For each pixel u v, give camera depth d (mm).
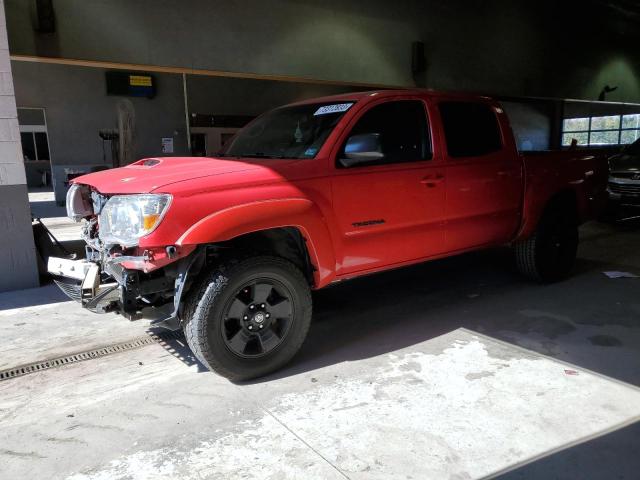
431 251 4238
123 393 3258
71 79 17109
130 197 3049
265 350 3350
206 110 19359
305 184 3416
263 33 8992
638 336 3936
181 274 3072
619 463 2416
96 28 7457
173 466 2490
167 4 8008
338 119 3768
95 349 3973
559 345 3789
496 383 3217
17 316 4750
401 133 4020
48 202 16531
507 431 2693
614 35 16219
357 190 3654
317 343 3973
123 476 2428
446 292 5184
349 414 2906
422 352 3730
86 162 17781
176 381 3404
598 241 7691
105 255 3348
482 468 2402
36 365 3701
